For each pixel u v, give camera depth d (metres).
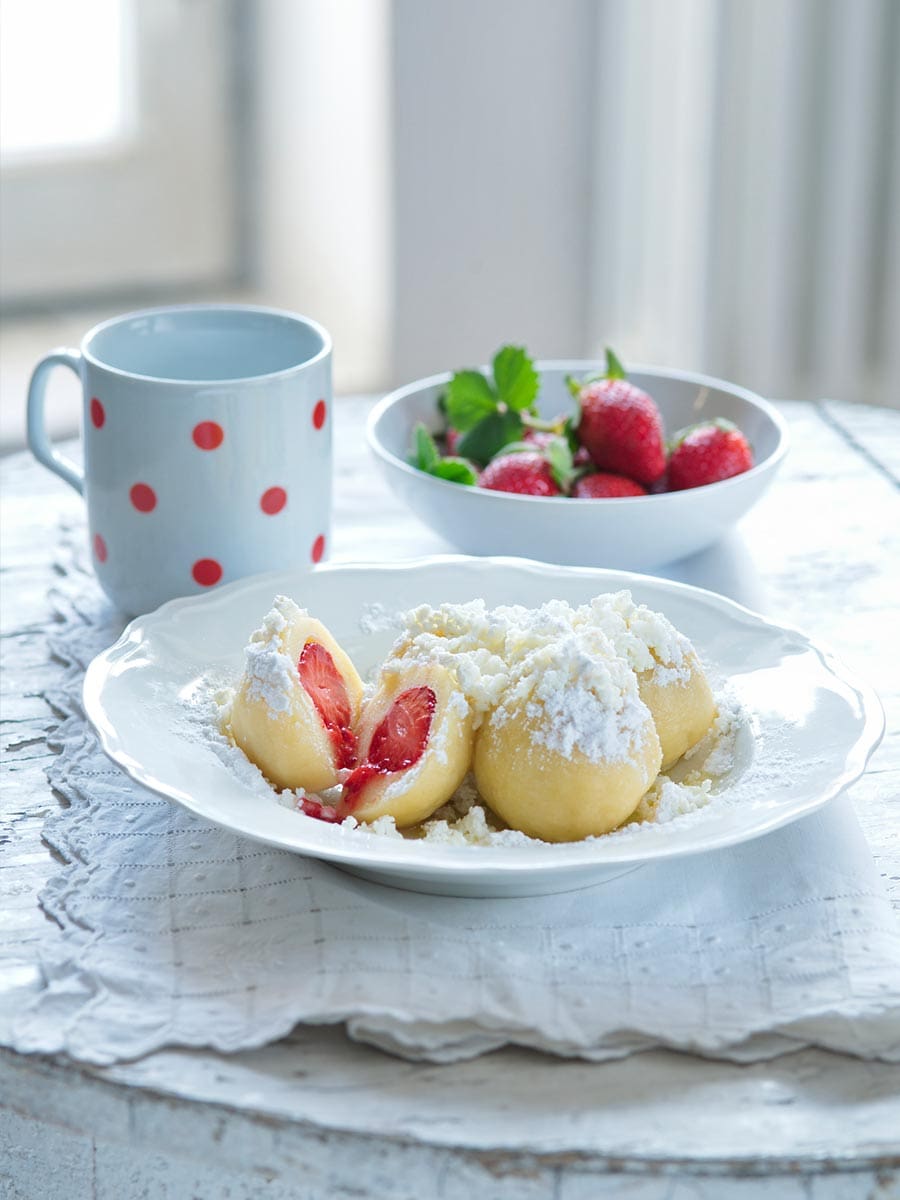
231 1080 0.65
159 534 0.84
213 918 0.69
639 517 0.86
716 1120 0.64
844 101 1.80
